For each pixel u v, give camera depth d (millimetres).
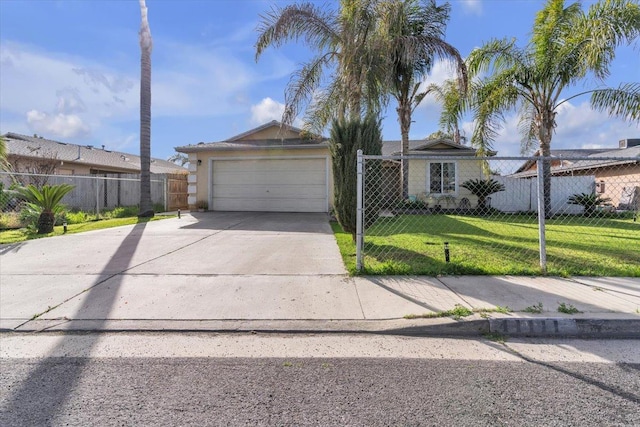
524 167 23328
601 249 6375
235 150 14203
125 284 4559
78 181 16172
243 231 9016
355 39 8656
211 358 2773
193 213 13727
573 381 2406
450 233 8719
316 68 9758
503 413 2061
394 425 1958
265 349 2928
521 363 2674
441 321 3297
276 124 15523
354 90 8492
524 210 15445
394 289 4246
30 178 14609
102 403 2176
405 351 2889
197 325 3359
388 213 13078
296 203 14094
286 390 2311
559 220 11883
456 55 9234
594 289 4102
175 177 16422
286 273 5012
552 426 1945
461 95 10586
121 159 23969
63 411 2094
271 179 14242
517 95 11383
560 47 10547
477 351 2891
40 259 5938
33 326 3350
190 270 5199
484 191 14906
